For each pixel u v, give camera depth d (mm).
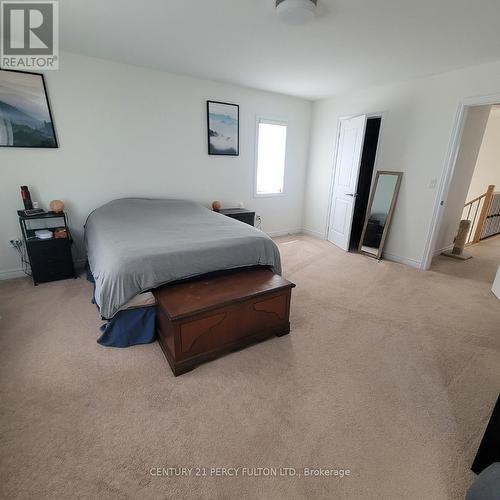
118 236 2385
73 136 3123
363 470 1274
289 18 1943
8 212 2979
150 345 2074
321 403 1625
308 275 3465
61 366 1846
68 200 3246
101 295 1880
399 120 3730
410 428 1486
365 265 3846
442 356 2059
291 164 4988
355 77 3502
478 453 1237
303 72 3365
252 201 4719
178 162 3846
